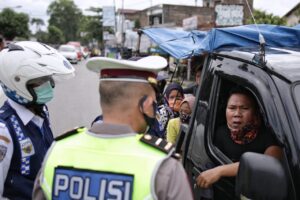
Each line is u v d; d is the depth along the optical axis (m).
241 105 2.34
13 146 2.24
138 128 1.60
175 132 3.88
